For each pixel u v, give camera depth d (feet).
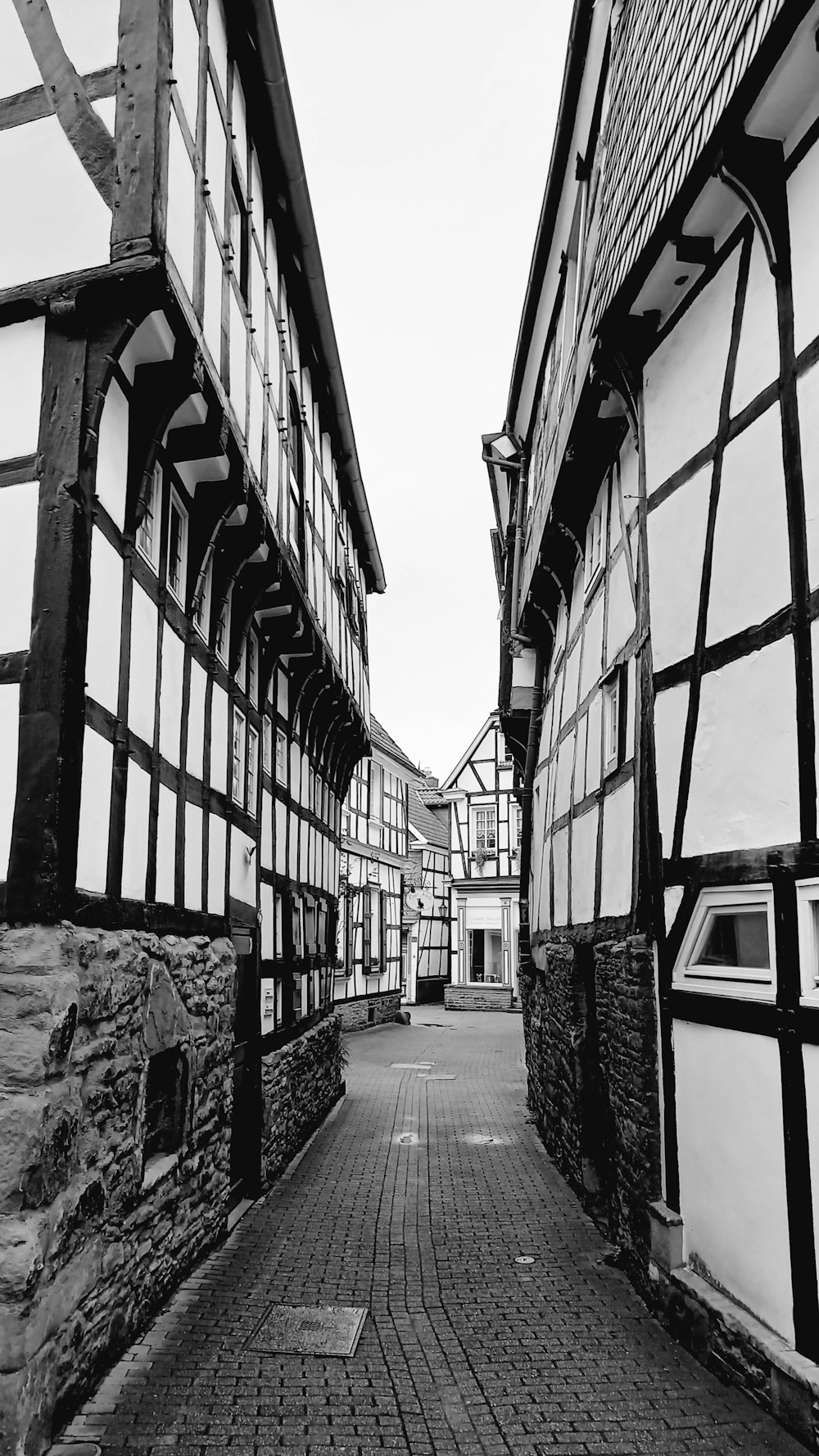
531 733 38.22
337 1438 11.69
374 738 72.13
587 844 24.43
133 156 13.14
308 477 29.99
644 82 17.63
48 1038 10.82
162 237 13.16
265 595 24.32
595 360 19.24
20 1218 10.40
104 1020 12.65
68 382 12.71
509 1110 37.14
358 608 43.57
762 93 12.44
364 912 70.79
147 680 15.35
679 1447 11.46
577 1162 23.61
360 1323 15.44
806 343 12.53
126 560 14.24
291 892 29.84
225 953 19.52
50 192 13.28
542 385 32.55
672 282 16.74
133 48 13.53
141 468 14.55
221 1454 11.18
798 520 12.60
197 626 18.74
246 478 18.65
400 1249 19.63
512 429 40.27
